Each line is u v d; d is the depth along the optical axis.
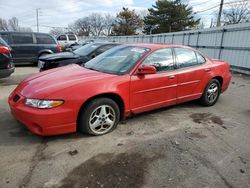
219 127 4.01
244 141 3.51
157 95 4.05
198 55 4.87
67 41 21.25
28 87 3.36
